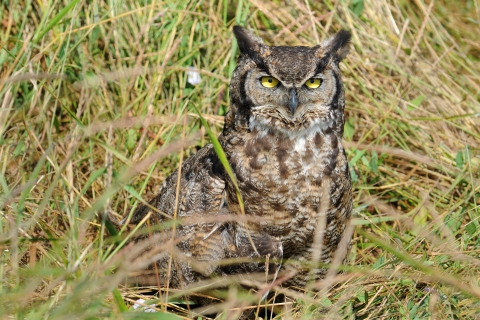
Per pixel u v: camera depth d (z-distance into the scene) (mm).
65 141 16922
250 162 13367
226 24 19734
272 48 13727
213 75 18531
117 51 18312
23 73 16125
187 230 13930
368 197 17016
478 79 20516
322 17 19906
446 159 18203
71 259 12945
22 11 18359
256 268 13609
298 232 13570
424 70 19984
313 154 13320
